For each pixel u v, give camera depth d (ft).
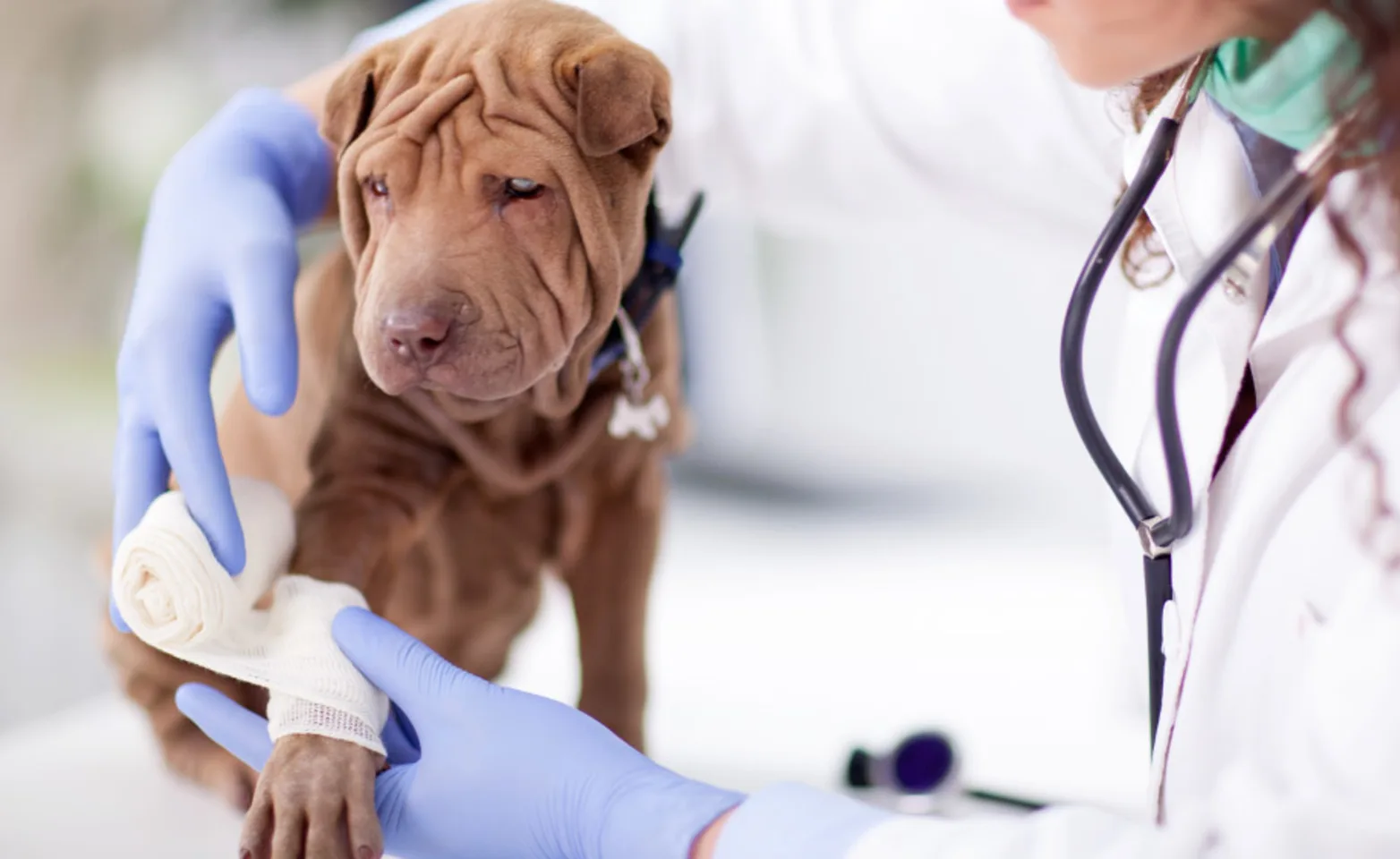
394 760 3.11
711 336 9.57
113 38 10.65
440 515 3.72
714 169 4.31
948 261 9.91
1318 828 2.01
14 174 10.62
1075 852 2.20
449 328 2.92
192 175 3.48
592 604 3.98
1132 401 3.27
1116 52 2.51
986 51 3.93
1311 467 2.52
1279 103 2.59
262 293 3.15
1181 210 2.96
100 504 9.37
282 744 2.75
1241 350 2.84
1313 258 2.69
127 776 4.40
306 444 3.84
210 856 3.78
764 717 5.10
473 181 3.02
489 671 4.14
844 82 4.08
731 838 2.48
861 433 10.19
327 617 2.98
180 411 3.09
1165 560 2.88
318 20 10.07
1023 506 9.03
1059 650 6.06
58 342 10.91
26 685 8.24
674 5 4.20
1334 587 2.36
